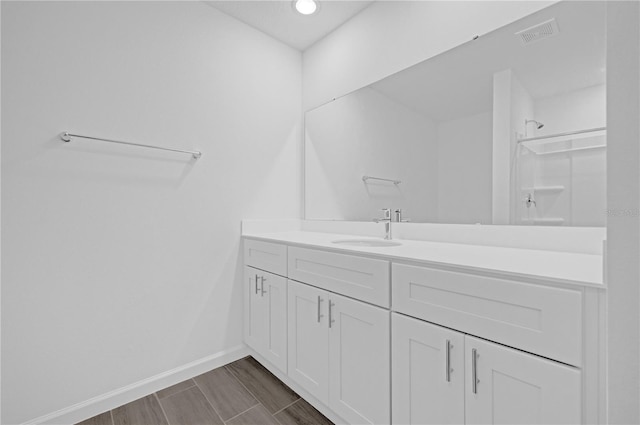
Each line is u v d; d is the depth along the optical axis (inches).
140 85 63.0
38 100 51.7
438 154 60.3
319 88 87.8
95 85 57.5
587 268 32.9
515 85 50.2
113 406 58.7
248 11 76.0
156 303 65.0
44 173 52.2
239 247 78.8
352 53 78.0
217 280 74.6
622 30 19.2
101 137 57.9
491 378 32.9
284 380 66.6
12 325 49.7
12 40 49.4
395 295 42.7
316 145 88.4
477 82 54.8
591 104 43.3
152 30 64.7
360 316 47.4
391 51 68.7
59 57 53.7
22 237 50.4
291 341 62.2
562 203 45.6
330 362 52.8
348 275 49.8
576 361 27.4
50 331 52.9
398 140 67.3
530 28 48.8
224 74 76.2
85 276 56.4
